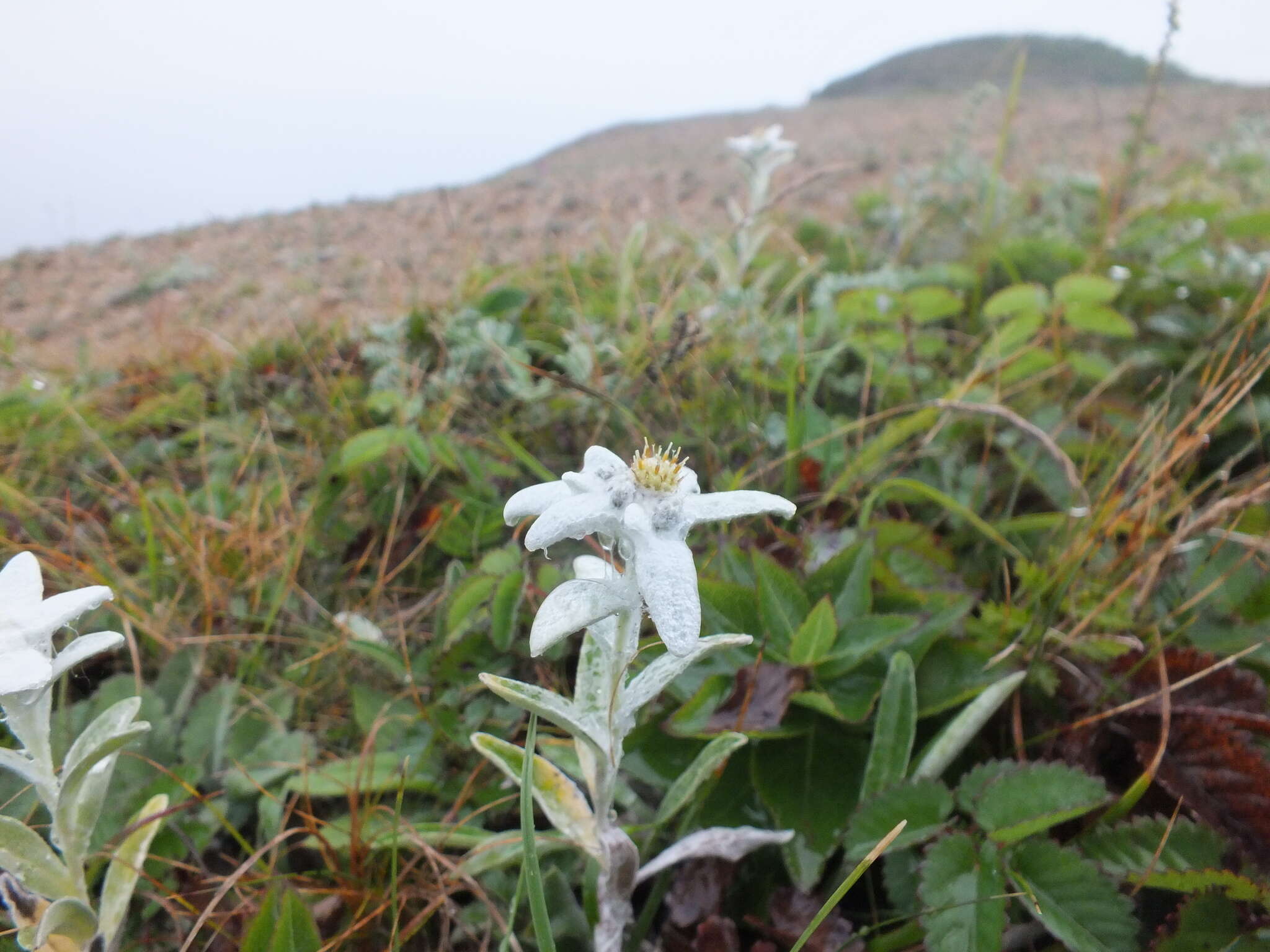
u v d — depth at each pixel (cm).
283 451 32
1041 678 19
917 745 19
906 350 32
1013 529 25
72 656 13
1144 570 21
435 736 20
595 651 15
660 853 18
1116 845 16
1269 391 29
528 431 30
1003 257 38
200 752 21
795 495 26
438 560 28
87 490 31
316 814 20
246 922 17
